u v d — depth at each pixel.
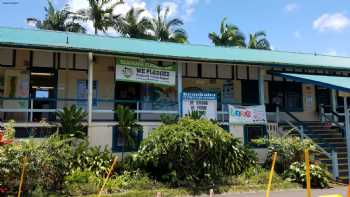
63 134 13.77
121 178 12.91
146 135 16.27
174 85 17.23
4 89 16.83
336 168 15.95
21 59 17.05
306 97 22.38
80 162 13.27
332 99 21.84
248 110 17.95
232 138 14.81
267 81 21.48
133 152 15.25
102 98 18.25
